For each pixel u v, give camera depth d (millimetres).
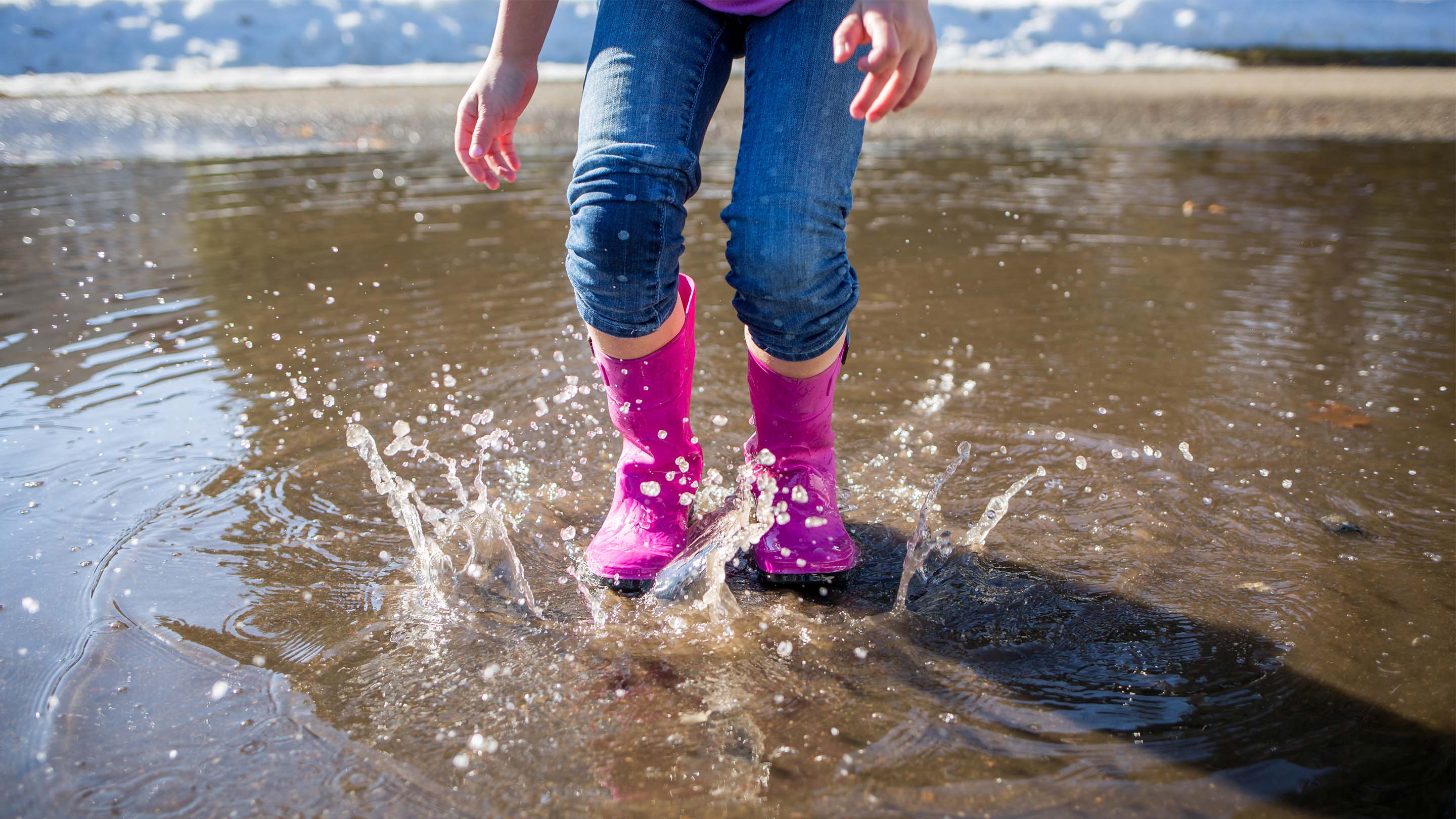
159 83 7660
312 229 3428
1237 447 1709
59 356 2164
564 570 1366
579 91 7461
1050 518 1486
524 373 2086
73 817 890
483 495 1406
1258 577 1306
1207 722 1020
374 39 9180
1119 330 2371
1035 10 11477
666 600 1270
